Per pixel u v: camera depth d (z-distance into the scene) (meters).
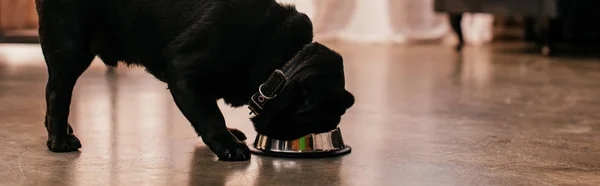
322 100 1.80
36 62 4.59
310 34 1.88
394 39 6.76
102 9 1.95
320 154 1.95
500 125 2.61
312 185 1.66
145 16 1.91
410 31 6.85
